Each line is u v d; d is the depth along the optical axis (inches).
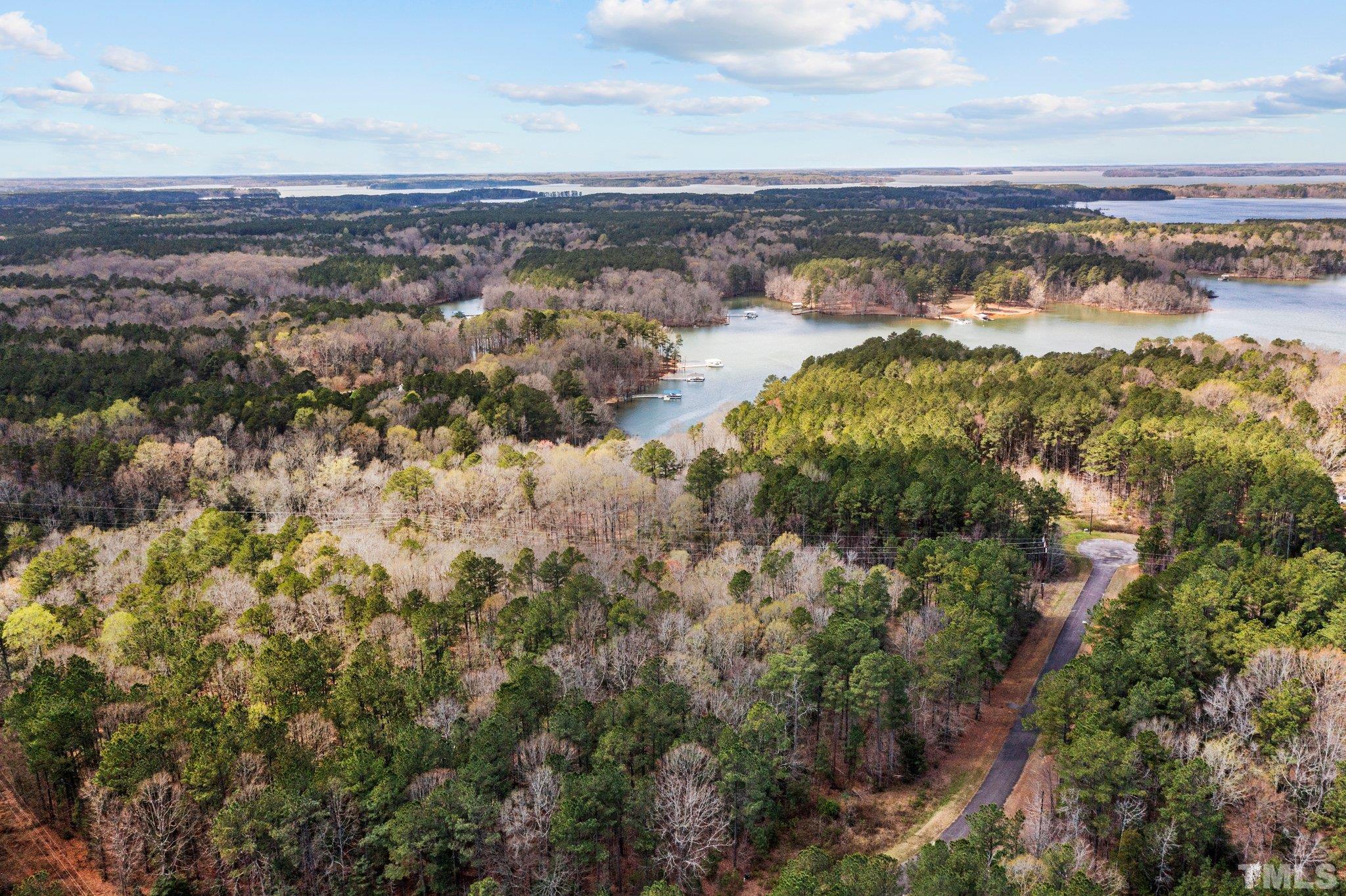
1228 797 2928.2
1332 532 4808.1
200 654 3732.8
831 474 5605.3
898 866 2711.6
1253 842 2910.9
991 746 3750.0
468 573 4345.5
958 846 2628.0
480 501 5826.8
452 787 2940.5
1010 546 4680.1
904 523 5339.6
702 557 5246.1
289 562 4616.1
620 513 5679.1
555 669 3686.0
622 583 4411.9
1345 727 3021.7
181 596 4409.5
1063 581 5147.6
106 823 2952.8
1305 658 3373.5
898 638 4106.8
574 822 2839.6
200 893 2967.5
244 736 3186.5
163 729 3218.5
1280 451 5551.2
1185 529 4992.6
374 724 3287.4
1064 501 5334.6
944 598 4227.4
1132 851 2903.5
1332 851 2807.6
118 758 3021.7
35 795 3415.4
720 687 3649.1
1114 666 3526.1
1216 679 3494.1
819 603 4254.4
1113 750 2999.5
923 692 3698.3
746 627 3973.9
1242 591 3823.8
